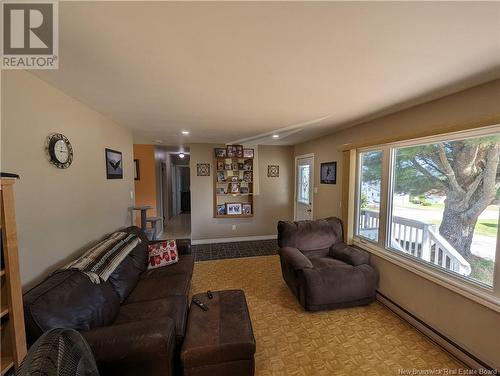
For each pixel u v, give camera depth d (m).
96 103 2.14
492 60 1.33
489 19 0.96
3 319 1.07
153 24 1.01
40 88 1.59
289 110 2.39
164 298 1.97
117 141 2.97
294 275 2.55
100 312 1.55
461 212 1.88
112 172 2.80
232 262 3.87
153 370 1.26
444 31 1.05
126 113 2.49
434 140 2.04
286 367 1.72
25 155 1.46
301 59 1.34
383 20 0.98
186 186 10.12
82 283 1.58
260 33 1.08
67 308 1.36
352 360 1.79
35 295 1.29
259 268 3.61
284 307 2.51
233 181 5.07
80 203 2.10
